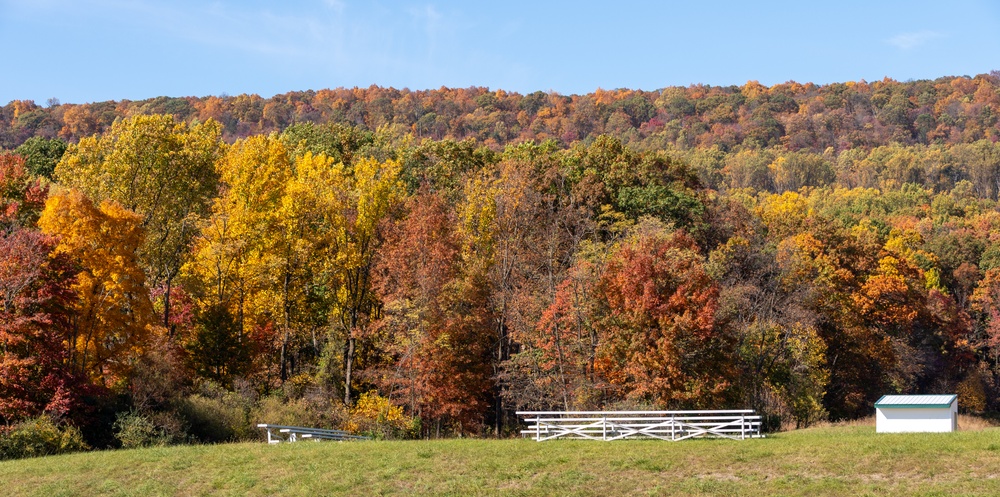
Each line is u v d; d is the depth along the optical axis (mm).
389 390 59750
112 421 46000
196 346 57719
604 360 52188
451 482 31781
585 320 54938
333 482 32281
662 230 63875
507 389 62312
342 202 60938
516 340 60062
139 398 48125
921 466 30750
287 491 31578
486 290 61594
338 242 60719
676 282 53219
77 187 63250
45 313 44938
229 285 61688
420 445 37875
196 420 48781
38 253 45094
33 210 59438
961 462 30859
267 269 59188
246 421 51375
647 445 36375
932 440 33969
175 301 62219
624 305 52500
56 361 45688
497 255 63500
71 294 45844
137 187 64312
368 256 62531
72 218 49469
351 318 62438
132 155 64000
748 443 36188
